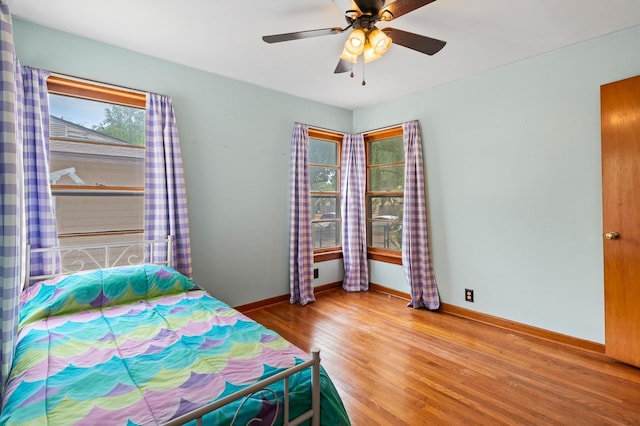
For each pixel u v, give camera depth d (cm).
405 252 353
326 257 409
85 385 116
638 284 213
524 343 258
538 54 261
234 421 101
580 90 242
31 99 209
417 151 343
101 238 251
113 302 202
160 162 261
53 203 227
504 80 282
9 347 117
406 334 277
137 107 267
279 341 157
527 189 272
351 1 160
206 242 300
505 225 286
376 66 283
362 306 350
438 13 202
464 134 312
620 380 204
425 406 181
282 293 363
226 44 244
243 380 120
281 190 358
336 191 426
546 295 264
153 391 112
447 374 213
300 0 188
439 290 340
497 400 186
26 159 208
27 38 213
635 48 218
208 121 299
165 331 165
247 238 330
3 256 114
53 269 219
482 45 245
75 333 161
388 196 399
